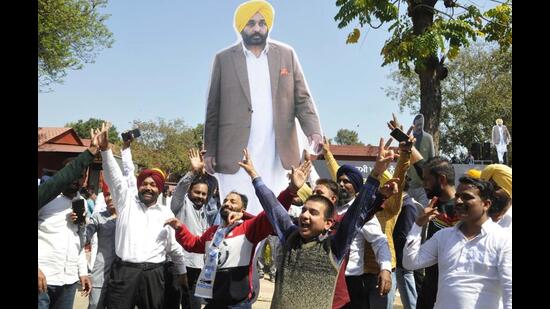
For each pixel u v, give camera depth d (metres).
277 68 6.72
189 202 6.03
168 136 42.03
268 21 6.77
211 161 6.62
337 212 4.39
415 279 5.45
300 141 6.68
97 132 3.99
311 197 3.38
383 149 3.35
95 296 5.52
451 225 4.19
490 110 30.38
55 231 4.87
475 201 3.34
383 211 4.61
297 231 3.46
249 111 6.64
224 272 4.17
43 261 4.77
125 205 5.01
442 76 10.95
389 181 3.45
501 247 3.22
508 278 3.12
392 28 10.95
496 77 31.14
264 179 6.55
